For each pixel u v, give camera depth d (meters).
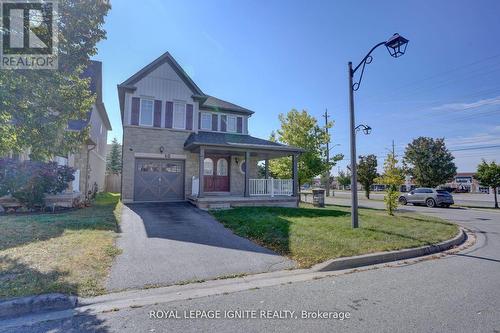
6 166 10.11
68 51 6.05
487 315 3.70
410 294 4.39
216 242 7.36
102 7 6.33
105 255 5.86
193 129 16.08
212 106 17.39
